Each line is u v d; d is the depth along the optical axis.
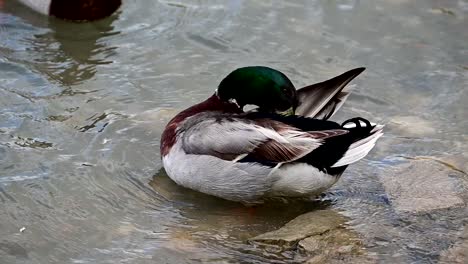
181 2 15.63
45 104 12.65
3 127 12.02
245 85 11.06
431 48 14.62
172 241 9.92
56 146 11.66
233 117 10.55
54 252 9.63
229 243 9.94
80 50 14.19
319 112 10.72
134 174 11.18
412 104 13.16
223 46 14.45
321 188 10.38
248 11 15.38
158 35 14.70
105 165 11.31
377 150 11.88
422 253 9.74
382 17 15.44
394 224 10.27
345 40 14.75
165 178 11.15
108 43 14.43
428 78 13.82
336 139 10.15
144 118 12.41
